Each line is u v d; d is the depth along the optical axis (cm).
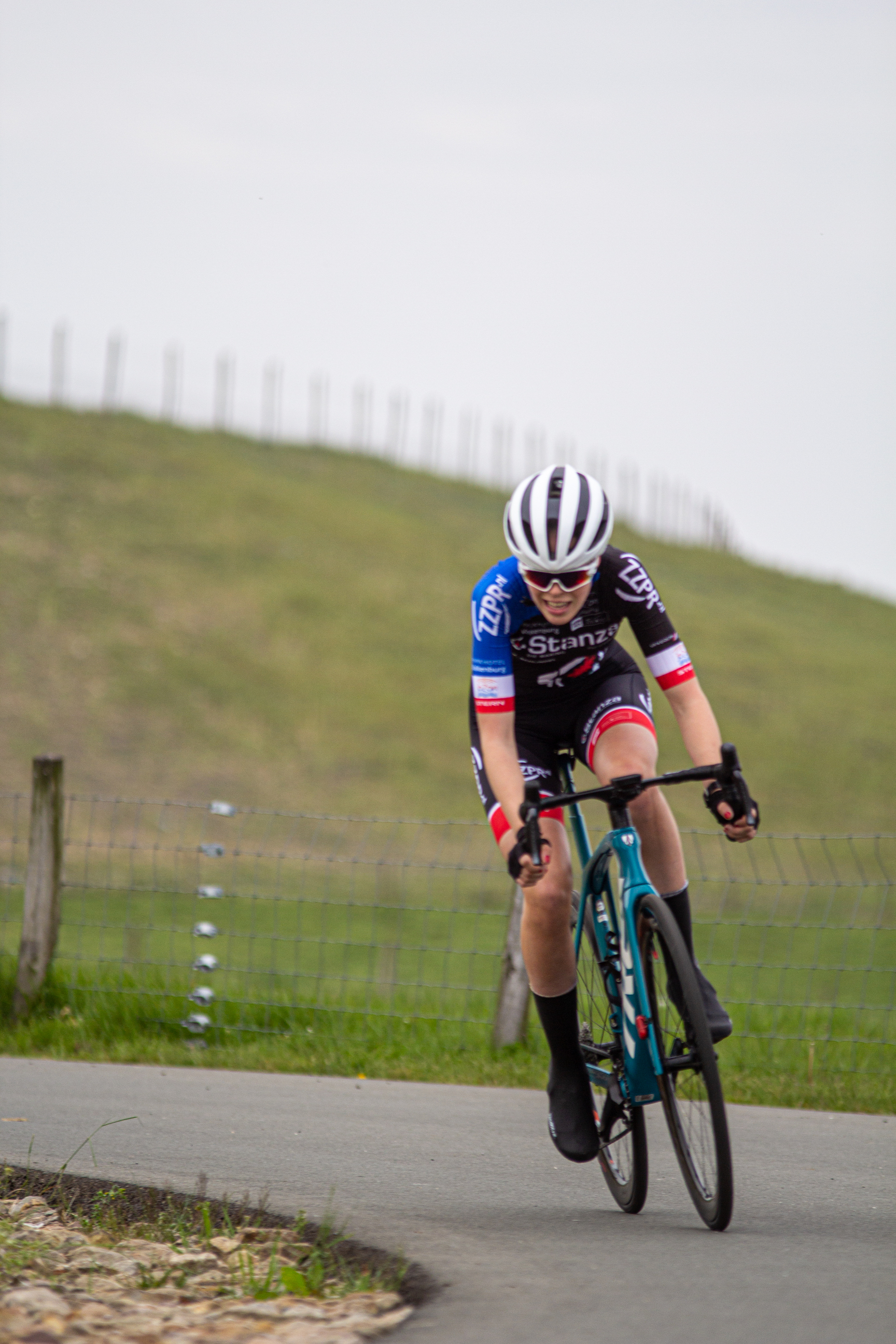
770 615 14225
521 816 1151
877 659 13300
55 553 10331
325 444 16662
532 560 1209
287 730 8706
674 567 15488
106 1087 1820
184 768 7881
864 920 5862
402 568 12150
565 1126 1291
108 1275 1050
